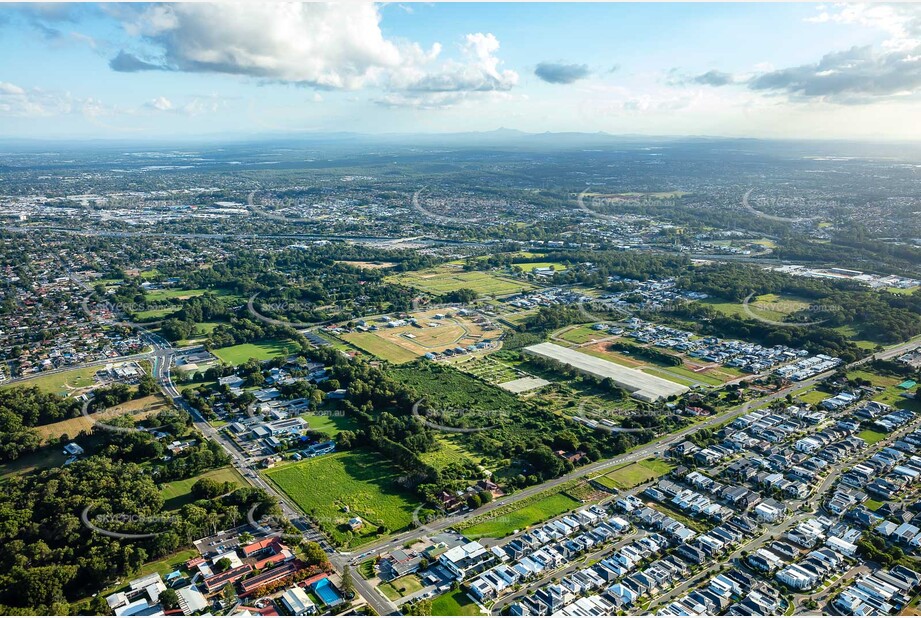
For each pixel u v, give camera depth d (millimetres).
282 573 172625
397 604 161500
